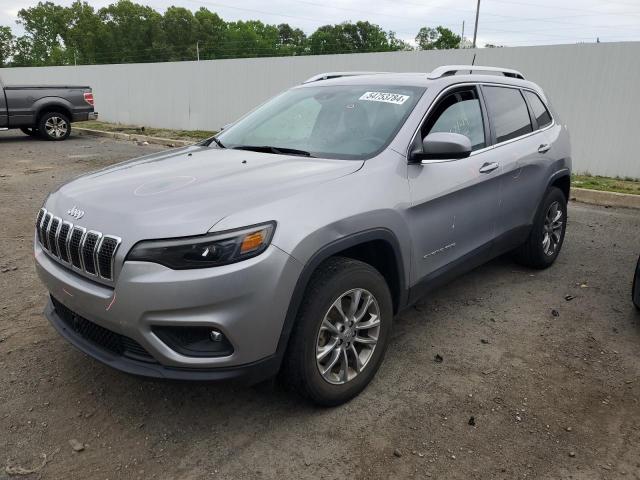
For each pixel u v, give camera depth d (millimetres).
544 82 10156
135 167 3430
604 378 3416
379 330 3160
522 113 4816
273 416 2961
